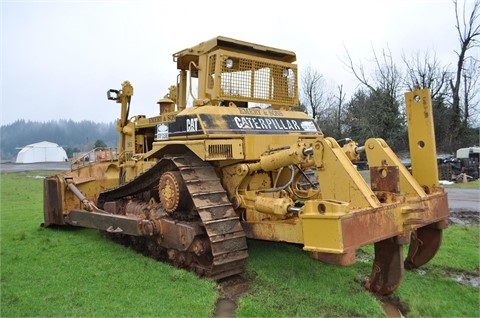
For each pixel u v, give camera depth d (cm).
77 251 659
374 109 2448
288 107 692
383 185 480
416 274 546
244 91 621
